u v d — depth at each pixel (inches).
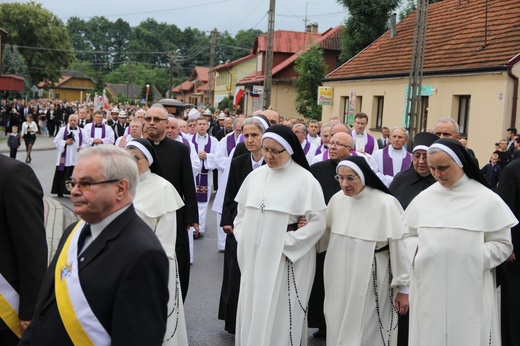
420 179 256.7
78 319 111.5
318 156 379.2
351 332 215.2
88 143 621.0
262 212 211.6
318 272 250.5
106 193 116.0
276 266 207.2
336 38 1841.8
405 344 232.1
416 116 808.3
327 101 1181.7
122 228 116.6
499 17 850.1
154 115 267.3
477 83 770.2
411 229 203.0
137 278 111.0
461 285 188.4
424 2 792.9
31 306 153.4
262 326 205.2
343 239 219.5
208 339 254.2
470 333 187.5
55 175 633.6
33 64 3184.1
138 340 108.9
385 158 410.9
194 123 503.5
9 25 3154.5
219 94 2861.7
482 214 189.5
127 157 120.3
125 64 4815.5
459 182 194.2
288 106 1856.5
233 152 347.3
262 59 2078.0
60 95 4311.0
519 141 594.6
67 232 124.6
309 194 212.4
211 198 657.0
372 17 1531.7
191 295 314.7
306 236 209.5
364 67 1106.1
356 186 216.1
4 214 154.6
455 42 885.8
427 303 192.1
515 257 230.5
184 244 262.4
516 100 722.2
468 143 781.3
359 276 214.7
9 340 157.4
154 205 205.6
